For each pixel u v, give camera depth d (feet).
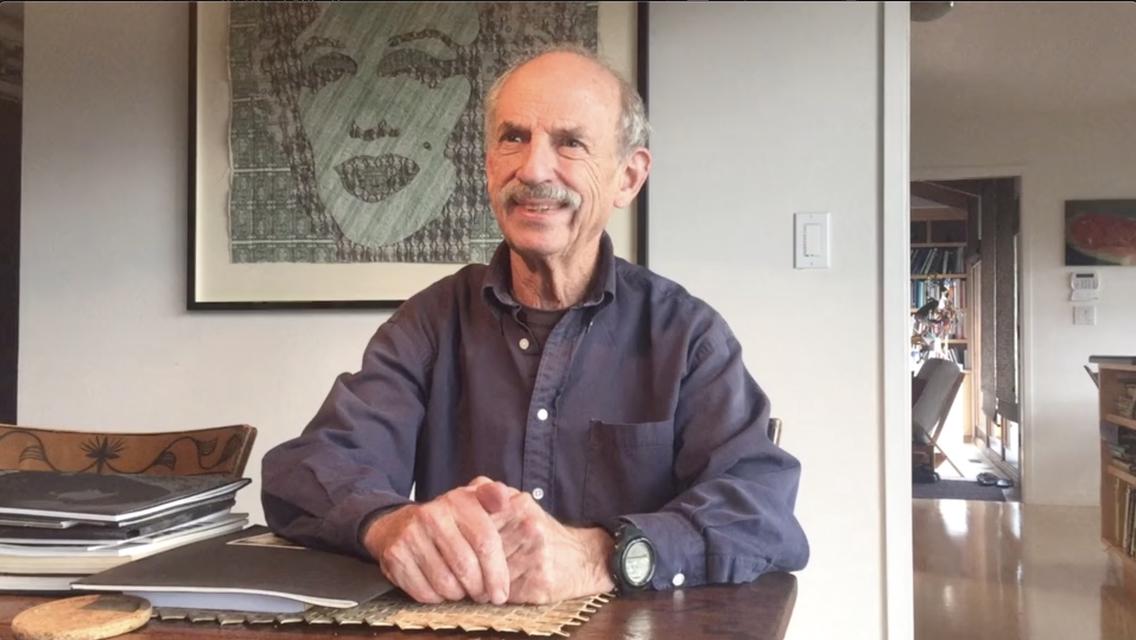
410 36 6.77
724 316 6.44
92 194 7.26
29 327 7.33
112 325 7.22
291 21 6.90
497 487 2.65
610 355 3.85
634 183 4.12
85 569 2.80
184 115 7.14
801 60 6.41
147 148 7.19
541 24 6.61
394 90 6.79
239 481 3.48
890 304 6.26
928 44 8.01
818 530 6.33
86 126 7.28
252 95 6.95
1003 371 8.16
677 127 6.52
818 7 6.40
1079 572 8.00
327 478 3.21
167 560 2.71
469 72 6.70
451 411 4.01
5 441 4.79
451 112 6.72
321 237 6.87
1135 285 7.75
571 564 2.64
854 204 6.33
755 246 6.43
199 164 7.04
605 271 3.91
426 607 2.50
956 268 8.23
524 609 2.49
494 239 6.68
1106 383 7.79
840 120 6.36
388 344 4.05
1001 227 8.06
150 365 7.15
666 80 6.54
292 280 6.91
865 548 6.28
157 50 7.19
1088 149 7.79
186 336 7.11
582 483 3.71
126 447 4.86
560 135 3.69
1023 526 8.10
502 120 3.75
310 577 2.55
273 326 6.98
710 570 2.83
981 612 7.60
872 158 6.33
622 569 2.69
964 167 8.09
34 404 7.31
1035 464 8.06
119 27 7.24
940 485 8.32
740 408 3.59
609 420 3.75
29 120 7.36
